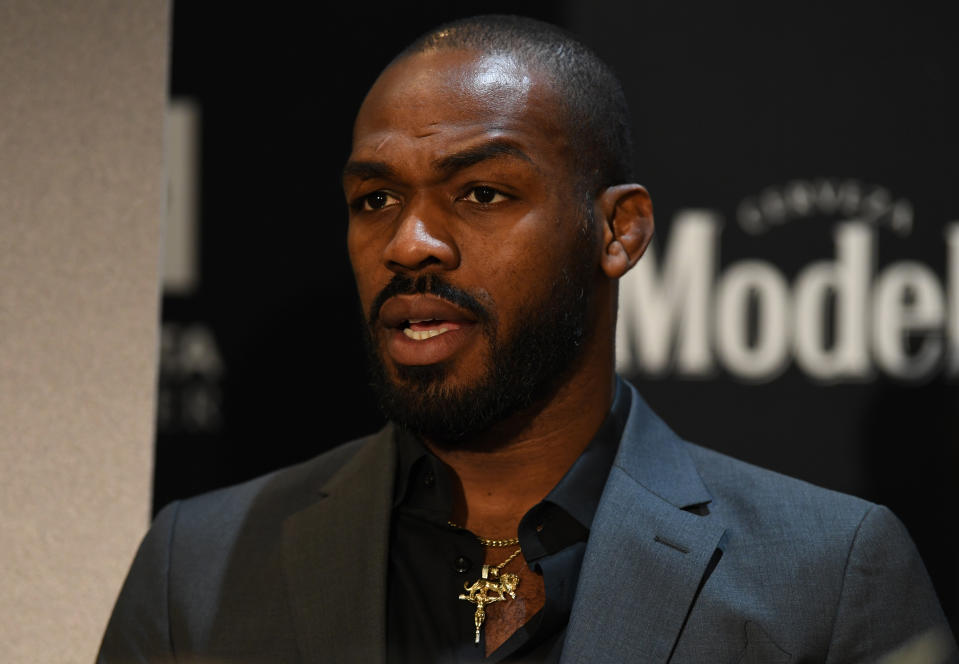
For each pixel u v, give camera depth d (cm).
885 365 691
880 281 693
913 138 696
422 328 347
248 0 714
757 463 693
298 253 711
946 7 696
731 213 701
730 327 697
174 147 713
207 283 712
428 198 346
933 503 686
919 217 694
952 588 684
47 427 421
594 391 379
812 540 363
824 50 702
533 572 362
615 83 395
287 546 377
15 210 424
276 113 713
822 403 692
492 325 344
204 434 709
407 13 713
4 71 427
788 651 340
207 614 373
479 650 349
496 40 365
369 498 378
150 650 372
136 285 424
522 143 346
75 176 426
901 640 354
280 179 712
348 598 359
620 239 385
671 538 358
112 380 422
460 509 375
